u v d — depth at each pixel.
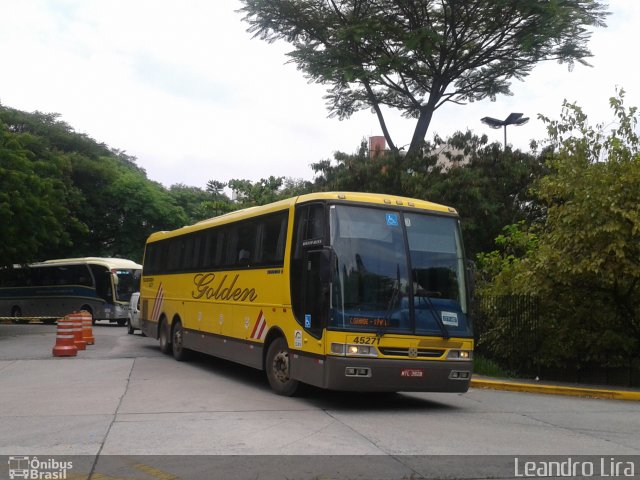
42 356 18.19
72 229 41.34
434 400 12.00
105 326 35.81
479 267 20.88
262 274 12.34
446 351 10.39
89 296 35.84
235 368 15.89
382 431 8.65
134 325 27.56
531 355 15.25
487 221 21.95
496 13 22.70
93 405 10.26
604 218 13.36
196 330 15.92
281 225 11.80
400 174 22.95
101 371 14.76
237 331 13.40
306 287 10.64
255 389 12.33
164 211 45.31
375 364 9.82
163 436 8.09
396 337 10.05
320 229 10.45
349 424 9.07
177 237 18.14
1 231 25.88
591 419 10.21
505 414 10.51
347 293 9.99
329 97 27.34
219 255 14.83
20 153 26.92
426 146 24.06
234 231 14.11
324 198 10.49
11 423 8.87
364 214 10.51
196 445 7.65
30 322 40.03
